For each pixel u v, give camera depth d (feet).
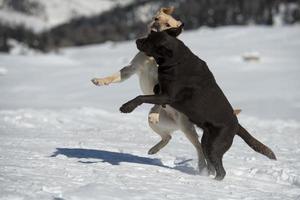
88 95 135.54
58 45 545.03
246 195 23.38
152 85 28.76
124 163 29.43
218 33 396.98
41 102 112.88
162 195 21.29
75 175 24.08
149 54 26.53
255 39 344.28
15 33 537.65
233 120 27.86
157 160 32.42
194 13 605.31
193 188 23.77
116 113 69.41
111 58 312.29
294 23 575.79
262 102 110.63
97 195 19.62
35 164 26.50
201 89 26.73
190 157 34.58
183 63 26.40
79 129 51.37
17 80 189.06
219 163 27.35
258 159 35.86
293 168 32.48
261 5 599.16
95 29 637.71
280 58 237.66
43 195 19.20
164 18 27.91
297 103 108.37
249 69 201.26
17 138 39.70
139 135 48.34
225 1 612.70
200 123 27.35
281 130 62.03
